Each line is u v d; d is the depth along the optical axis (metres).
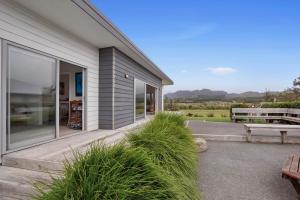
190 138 4.59
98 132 6.77
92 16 4.88
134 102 10.04
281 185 3.73
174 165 3.04
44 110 4.94
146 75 12.59
